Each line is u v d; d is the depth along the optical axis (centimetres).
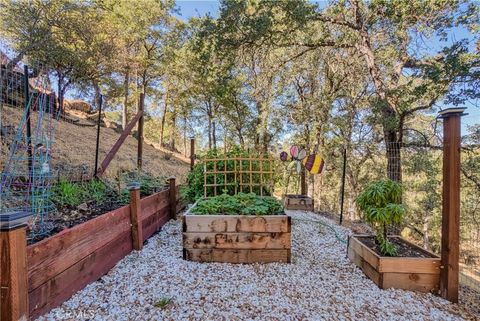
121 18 1256
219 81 755
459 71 447
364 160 885
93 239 235
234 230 295
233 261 294
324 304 216
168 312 198
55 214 286
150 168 888
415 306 219
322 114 891
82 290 217
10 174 266
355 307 213
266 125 974
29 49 816
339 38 699
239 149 468
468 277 308
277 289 238
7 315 141
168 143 2005
